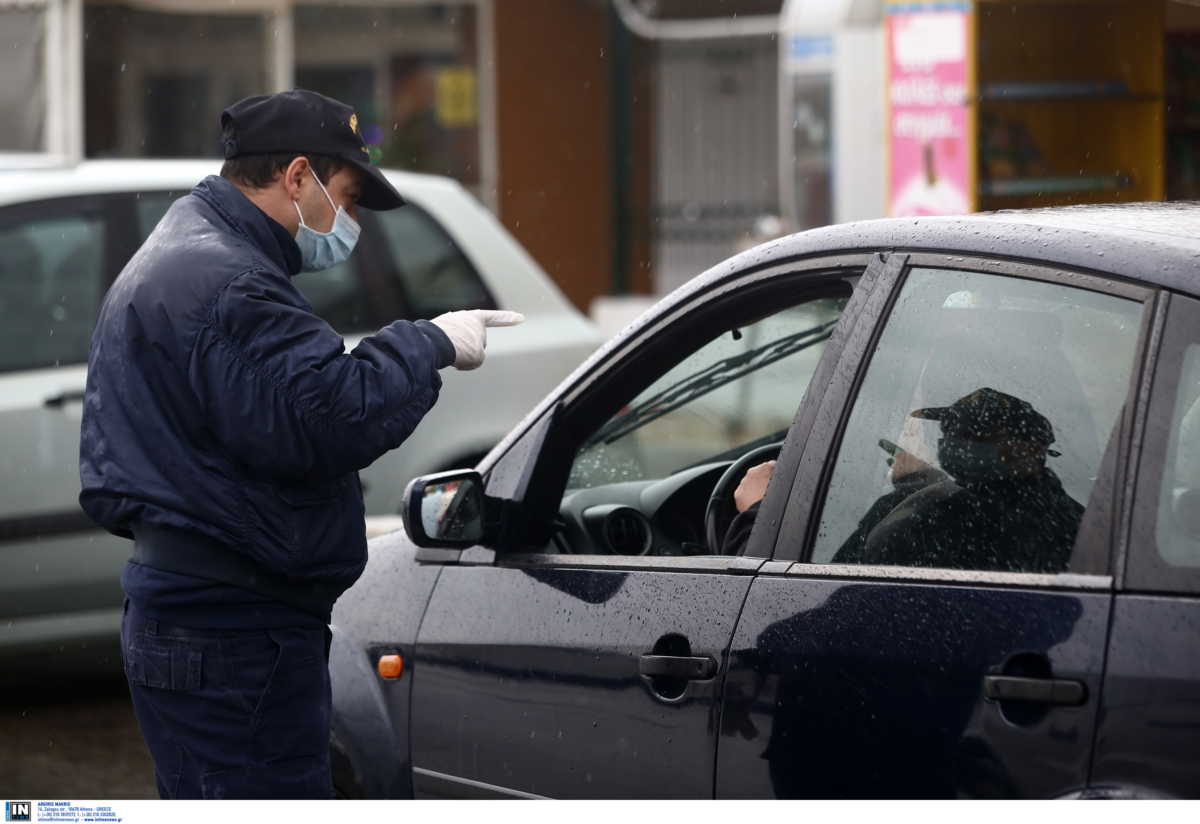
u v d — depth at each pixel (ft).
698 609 18.28
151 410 18.65
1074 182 57.57
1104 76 57.67
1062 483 15.96
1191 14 57.00
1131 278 15.89
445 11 90.84
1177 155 57.93
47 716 36.83
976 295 17.15
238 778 19.04
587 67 93.71
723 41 92.94
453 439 39.34
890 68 58.39
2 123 80.94
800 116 79.61
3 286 36.47
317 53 89.56
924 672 16.14
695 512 22.75
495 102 91.56
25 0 80.48
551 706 19.60
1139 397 15.43
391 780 21.61
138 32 85.05
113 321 18.93
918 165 57.88
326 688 19.79
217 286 18.47
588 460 22.50
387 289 40.24
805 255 19.01
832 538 17.63
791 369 22.34
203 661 18.85
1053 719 15.14
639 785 18.58
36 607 35.70
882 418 17.61
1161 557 14.93
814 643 17.08
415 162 90.38
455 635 20.89
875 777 16.44
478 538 20.92
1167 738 14.42
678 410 22.24
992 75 56.75
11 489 35.29
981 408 16.80
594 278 94.89
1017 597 15.76
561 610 19.74
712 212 93.86
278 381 18.20
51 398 35.78
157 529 18.80
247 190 19.71
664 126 94.27
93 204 38.01
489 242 41.63
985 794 15.58
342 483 19.24
